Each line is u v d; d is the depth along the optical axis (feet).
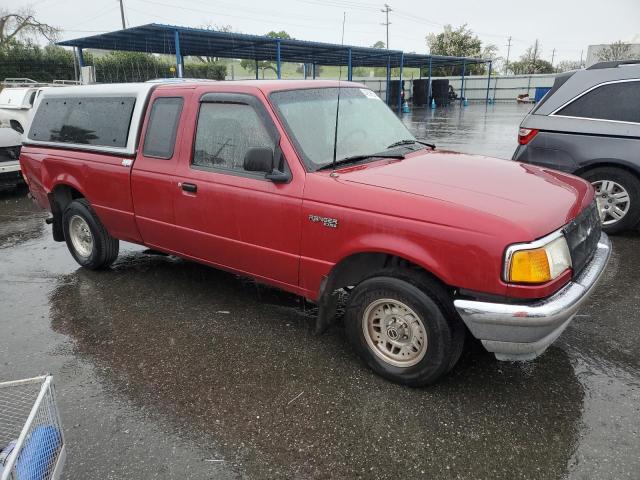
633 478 8.09
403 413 9.81
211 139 12.96
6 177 29.53
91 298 15.47
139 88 14.90
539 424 9.41
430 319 9.82
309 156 11.53
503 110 112.16
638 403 9.93
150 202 14.46
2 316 14.39
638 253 18.16
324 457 8.75
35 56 126.82
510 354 9.53
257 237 12.19
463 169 11.63
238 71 157.48
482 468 8.41
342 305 14.55
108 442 9.22
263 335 12.96
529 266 8.87
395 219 9.91
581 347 12.03
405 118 90.48
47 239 22.04
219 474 8.43
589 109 19.62
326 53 96.63
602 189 19.84
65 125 17.12
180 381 11.05
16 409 9.06
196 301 15.05
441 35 209.36
